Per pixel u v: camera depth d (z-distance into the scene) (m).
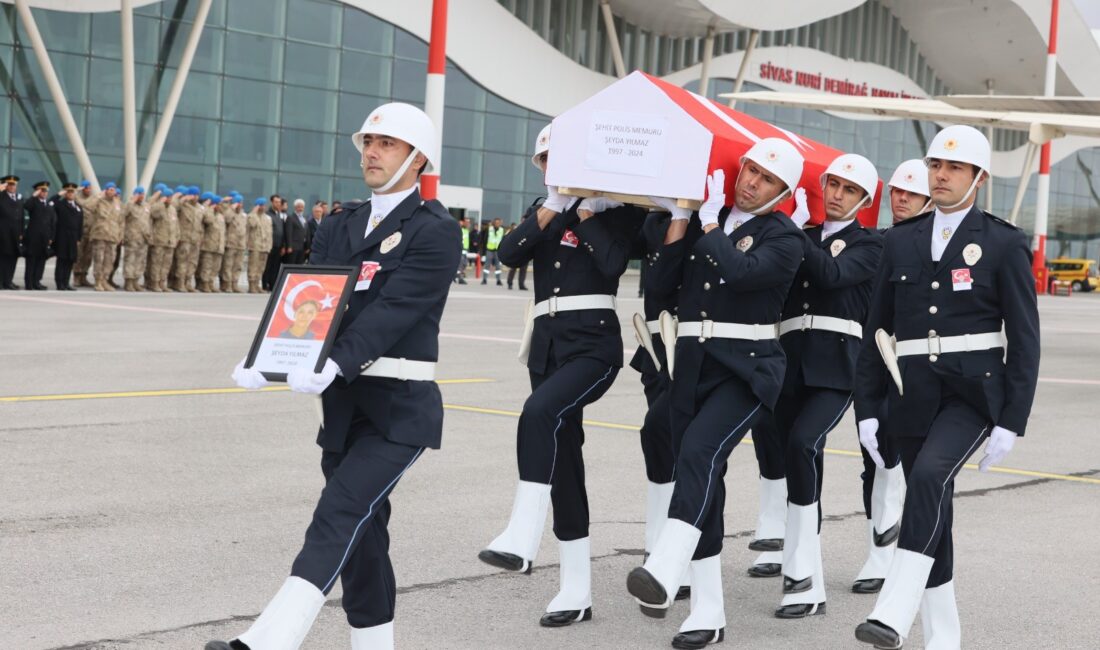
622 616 5.04
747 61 45.09
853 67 54.66
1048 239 68.69
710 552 4.71
